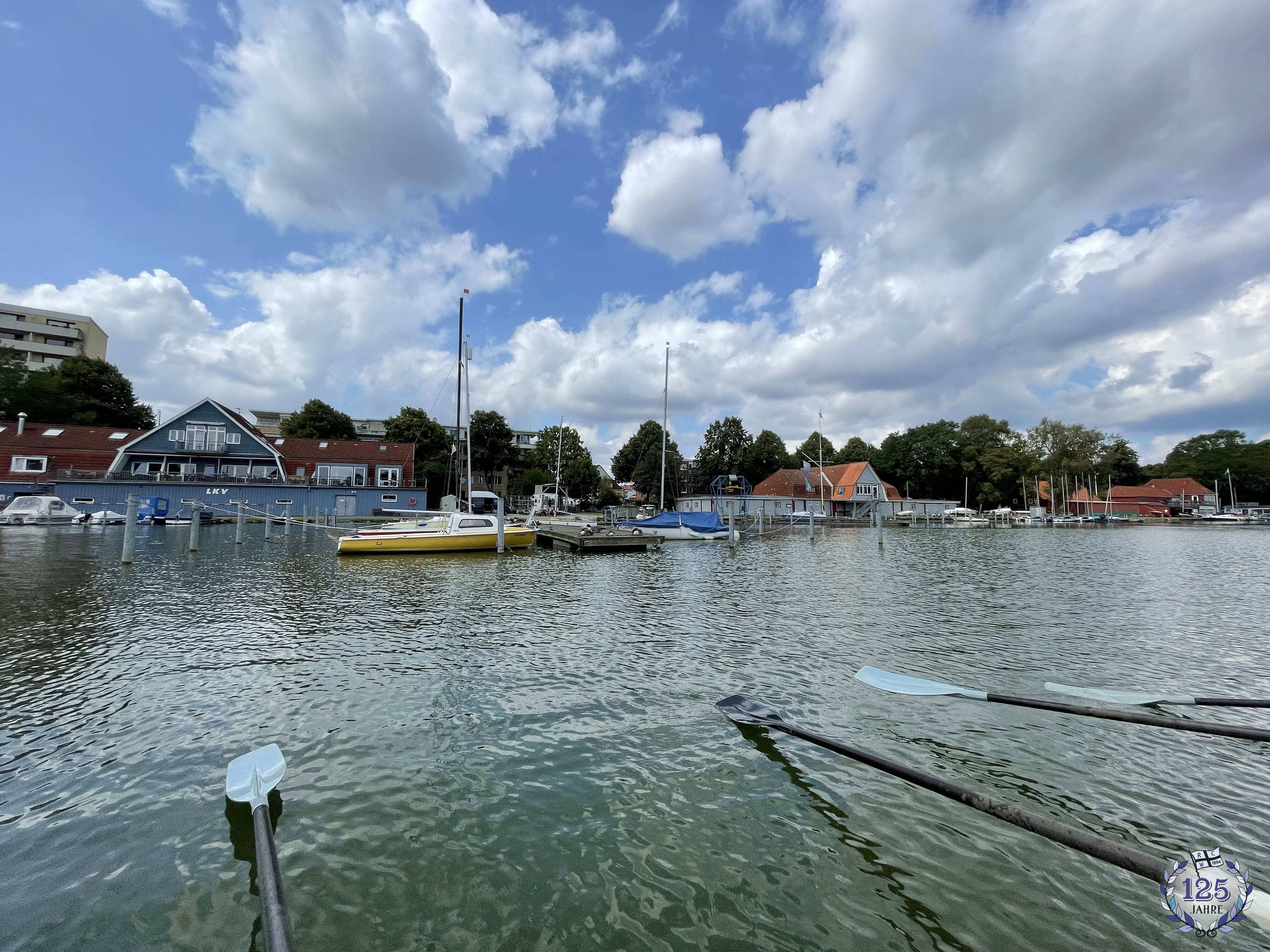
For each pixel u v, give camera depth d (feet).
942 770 17.40
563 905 11.76
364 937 10.84
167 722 20.57
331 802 15.46
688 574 65.82
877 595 50.34
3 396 174.19
